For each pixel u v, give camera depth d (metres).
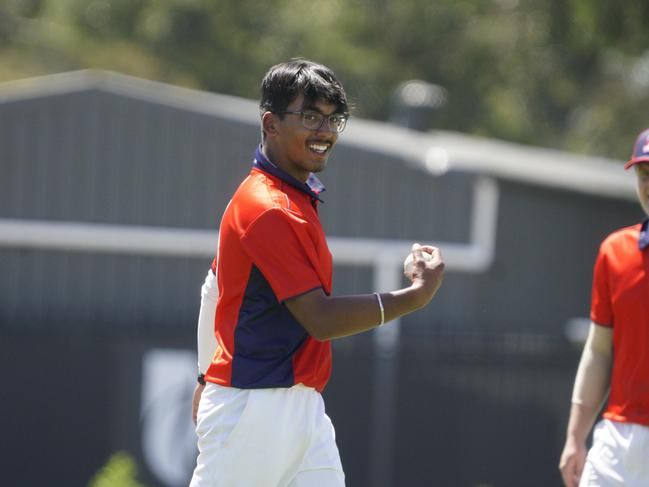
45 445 49.53
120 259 57.47
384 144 58.56
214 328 16.31
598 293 19.77
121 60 113.25
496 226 58.09
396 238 57.94
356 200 58.12
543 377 50.44
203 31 113.19
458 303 58.06
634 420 18.81
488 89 118.44
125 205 58.12
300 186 15.59
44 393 49.66
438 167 57.09
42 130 57.97
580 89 120.25
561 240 60.09
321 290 15.14
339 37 117.06
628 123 119.00
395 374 50.25
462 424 50.25
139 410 49.88
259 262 15.19
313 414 15.76
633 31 50.91
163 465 49.78
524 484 50.34
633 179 63.75
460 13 118.00
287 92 15.45
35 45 119.06
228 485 15.62
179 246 57.44
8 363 49.59
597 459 19.22
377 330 50.94
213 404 15.73
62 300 57.16
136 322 54.84
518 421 50.41
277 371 15.51
